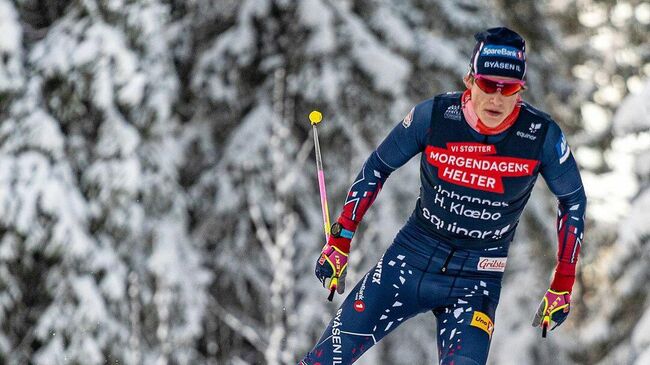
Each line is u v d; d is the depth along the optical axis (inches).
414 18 1718.8
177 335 1493.6
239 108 1654.8
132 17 1402.6
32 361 1348.4
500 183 498.3
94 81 1365.7
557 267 511.5
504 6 1994.3
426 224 528.4
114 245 1401.3
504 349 1776.6
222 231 1672.0
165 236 1477.6
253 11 1603.1
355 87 1566.2
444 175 504.7
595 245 1988.2
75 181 1378.0
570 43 2361.0
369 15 1642.5
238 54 1594.5
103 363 1366.9
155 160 1460.4
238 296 1670.8
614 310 1534.2
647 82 1360.7
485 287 526.3
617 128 1346.0
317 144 558.3
